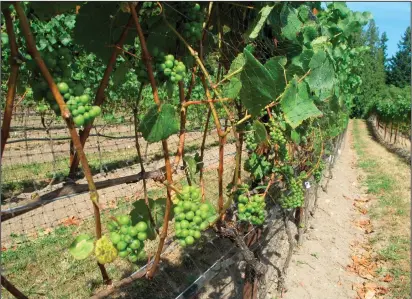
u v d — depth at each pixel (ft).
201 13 5.48
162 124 4.62
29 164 18.11
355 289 16.43
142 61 4.67
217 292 13.30
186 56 5.58
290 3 8.00
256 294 10.61
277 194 12.40
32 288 11.95
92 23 4.98
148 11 5.24
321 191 27.99
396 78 223.71
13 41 3.50
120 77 5.75
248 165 9.55
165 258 13.62
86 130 4.83
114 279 12.85
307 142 13.50
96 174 22.04
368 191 30.94
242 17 7.55
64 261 13.80
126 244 4.02
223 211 6.35
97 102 4.63
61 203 18.70
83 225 16.39
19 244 14.75
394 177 34.35
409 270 17.60
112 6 4.90
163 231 4.99
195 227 4.58
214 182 19.74
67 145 23.34
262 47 8.39
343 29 12.67
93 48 5.15
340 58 12.48
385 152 50.03
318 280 16.17
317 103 10.59
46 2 4.20
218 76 7.18
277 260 16.02
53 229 16.17
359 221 24.43
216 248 15.08
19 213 4.38
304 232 19.29
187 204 4.53
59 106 3.57
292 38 7.79
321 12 12.27
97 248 3.84
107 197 18.65
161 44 5.36
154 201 5.45
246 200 7.23
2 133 3.57
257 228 10.41
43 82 3.68
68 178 4.96
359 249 20.48
